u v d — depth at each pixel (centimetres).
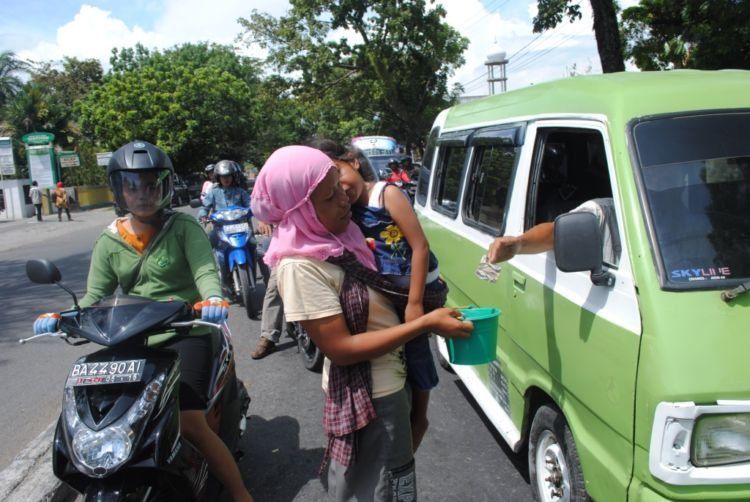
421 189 610
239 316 743
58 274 271
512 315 340
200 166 3888
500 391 371
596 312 246
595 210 269
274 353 602
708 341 207
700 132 256
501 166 388
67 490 365
